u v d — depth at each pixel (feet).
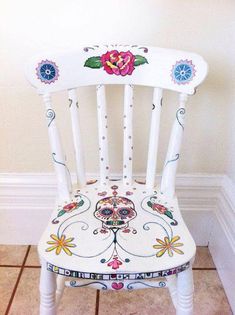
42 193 3.60
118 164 3.52
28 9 2.82
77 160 2.81
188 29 2.93
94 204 2.61
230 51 3.01
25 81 3.10
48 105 2.61
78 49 2.59
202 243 3.91
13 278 3.46
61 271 2.10
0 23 2.86
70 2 2.80
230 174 3.41
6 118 3.26
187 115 3.28
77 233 2.32
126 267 2.08
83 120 3.28
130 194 2.75
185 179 3.56
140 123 3.31
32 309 3.15
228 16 2.88
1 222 3.76
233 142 3.28
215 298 3.28
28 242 3.88
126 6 2.83
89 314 3.13
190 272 2.27
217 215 3.62
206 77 2.82
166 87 2.67
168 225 2.41
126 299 3.27
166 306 3.21
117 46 2.62
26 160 3.48
